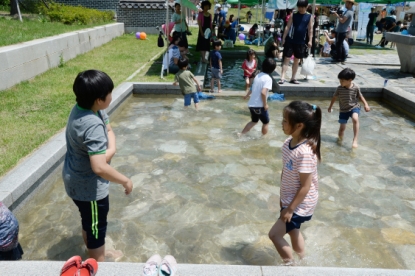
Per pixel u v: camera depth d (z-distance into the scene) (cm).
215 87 948
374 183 443
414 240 337
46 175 415
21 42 864
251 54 865
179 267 226
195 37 1925
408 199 408
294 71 873
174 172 462
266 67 546
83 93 221
